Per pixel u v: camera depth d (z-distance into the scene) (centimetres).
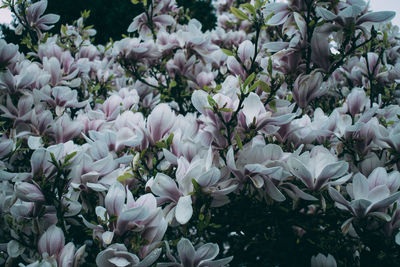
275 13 202
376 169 184
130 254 171
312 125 201
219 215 208
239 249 228
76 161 184
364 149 199
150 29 305
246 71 211
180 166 181
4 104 214
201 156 191
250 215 205
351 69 261
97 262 172
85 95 277
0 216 194
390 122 207
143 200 176
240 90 186
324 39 202
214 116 188
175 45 255
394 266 199
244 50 214
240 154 187
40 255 182
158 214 176
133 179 197
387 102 237
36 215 186
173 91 294
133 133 196
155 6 301
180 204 176
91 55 297
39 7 255
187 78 267
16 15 255
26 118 211
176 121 197
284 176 185
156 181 179
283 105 195
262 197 191
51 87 231
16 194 180
